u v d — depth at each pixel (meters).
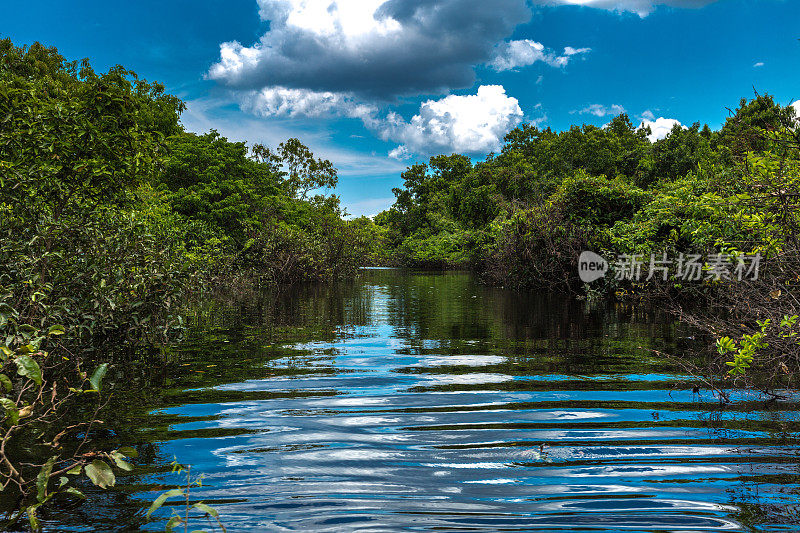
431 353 5.78
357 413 3.56
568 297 12.88
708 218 9.88
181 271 6.71
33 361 2.63
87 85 5.73
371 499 2.25
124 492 2.33
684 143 29.91
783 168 5.29
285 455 2.79
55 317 4.89
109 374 4.73
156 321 6.36
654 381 4.37
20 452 2.82
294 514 2.12
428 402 3.83
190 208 19.64
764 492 2.29
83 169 5.61
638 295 11.08
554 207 14.71
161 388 4.22
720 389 4.05
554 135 61.97
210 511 1.86
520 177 34.81
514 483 2.42
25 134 5.30
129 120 5.94
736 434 3.04
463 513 2.12
